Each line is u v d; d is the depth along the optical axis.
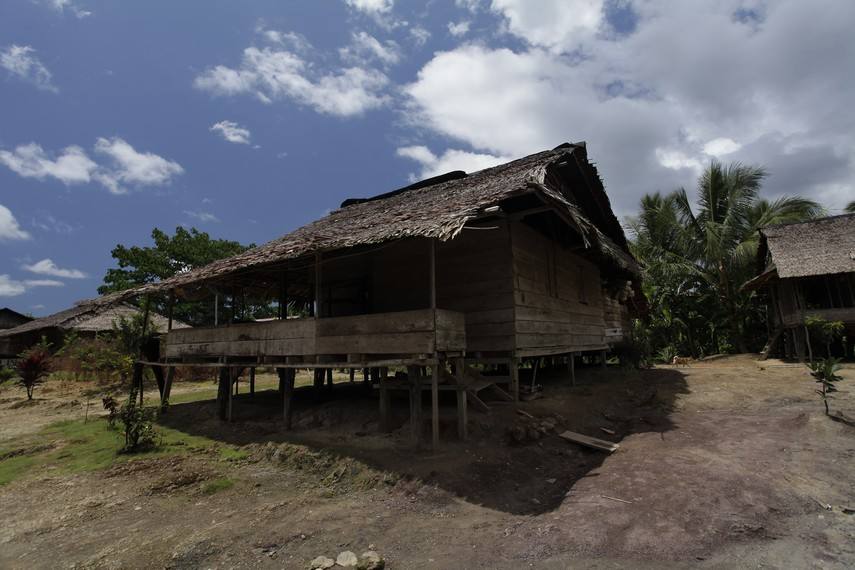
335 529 4.95
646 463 6.37
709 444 7.11
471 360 9.46
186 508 5.77
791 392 10.23
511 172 10.99
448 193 11.38
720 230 23.06
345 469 6.79
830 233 18.12
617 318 18.03
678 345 24.22
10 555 4.62
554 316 11.24
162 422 11.41
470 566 4.06
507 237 9.45
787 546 4.09
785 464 5.99
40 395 17.88
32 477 7.20
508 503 5.51
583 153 11.54
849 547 4.03
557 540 4.42
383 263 10.97
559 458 7.02
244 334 10.23
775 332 19.72
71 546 4.75
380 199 16.58
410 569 4.07
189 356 11.89
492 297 9.47
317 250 7.86
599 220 13.93
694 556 3.98
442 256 10.16
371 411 9.29
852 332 17.55
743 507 4.81
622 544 4.25
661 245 25.72
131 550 4.59
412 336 7.23
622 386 11.66
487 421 7.97
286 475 7.05
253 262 9.21
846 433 7.13
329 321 8.38
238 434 9.46
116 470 7.36
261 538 4.75
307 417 9.63
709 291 24.20
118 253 31.70
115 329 21.89
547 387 11.52
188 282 10.80
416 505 5.59
